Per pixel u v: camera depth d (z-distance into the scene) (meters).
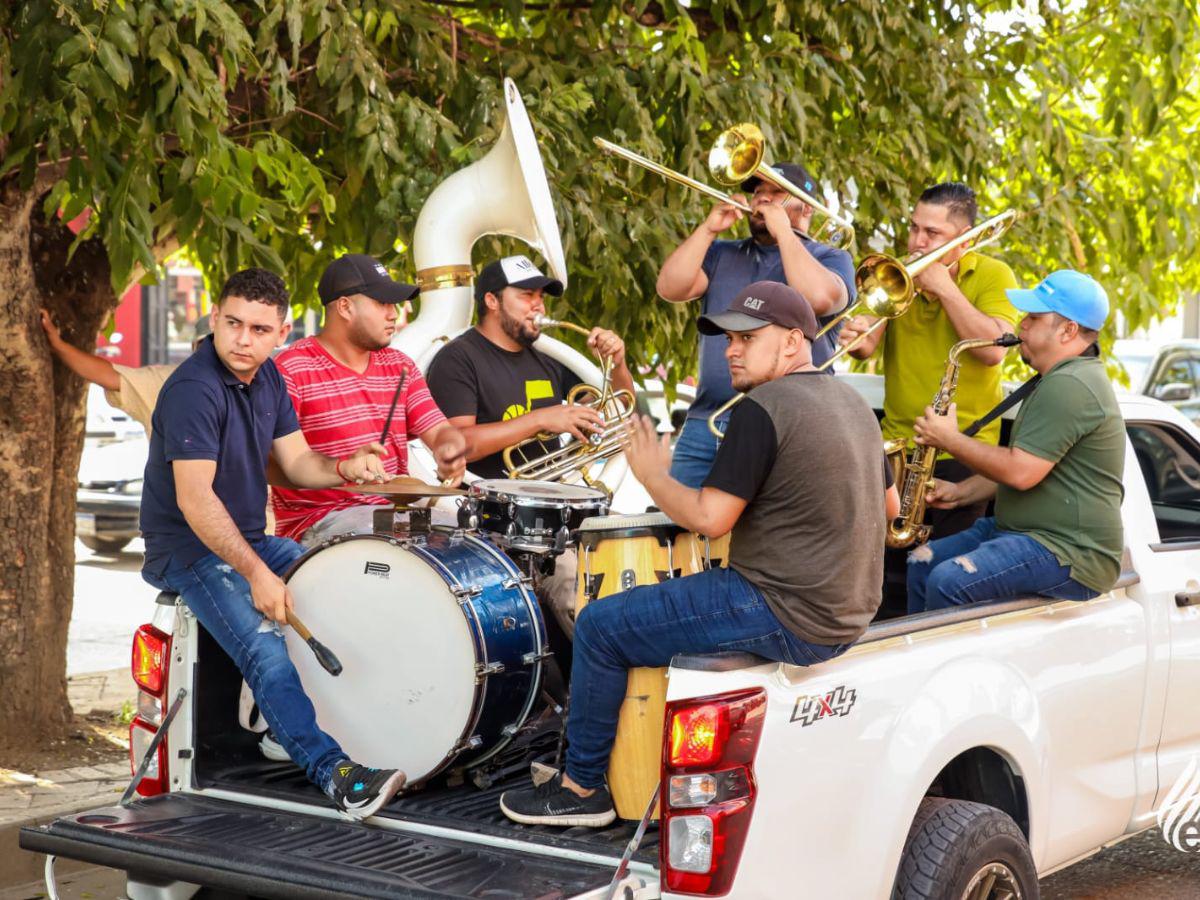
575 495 3.70
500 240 5.94
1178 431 4.79
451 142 5.51
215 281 6.82
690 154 6.02
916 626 3.37
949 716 3.32
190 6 4.43
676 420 7.04
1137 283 7.62
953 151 6.97
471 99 5.91
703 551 3.31
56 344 5.66
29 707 5.79
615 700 3.21
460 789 3.53
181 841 3.19
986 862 3.35
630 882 2.92
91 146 4.62
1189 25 7.30
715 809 2.87
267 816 3.40
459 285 5.26
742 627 3.06
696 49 5.92
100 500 12.35
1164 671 4.19
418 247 5.26
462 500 3.76
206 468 3.57
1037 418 3.88
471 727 3.35
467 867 3.03
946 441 4.01
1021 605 3.74
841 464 3.04
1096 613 3.99
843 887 3.09
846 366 7.79
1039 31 7.50
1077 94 8.07
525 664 3.43
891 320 4.82
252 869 3.03
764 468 3.04
